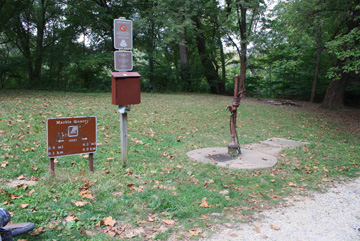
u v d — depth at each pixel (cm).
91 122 473
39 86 2155
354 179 532
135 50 2684
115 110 1151
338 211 386
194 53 2934
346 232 329
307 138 909
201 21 2389
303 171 561
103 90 2216
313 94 2052
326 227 339
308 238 312
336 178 532
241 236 307
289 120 1234
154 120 1018
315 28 1474
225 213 360
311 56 2181
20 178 433
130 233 299
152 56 2442
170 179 471
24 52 2300
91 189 407
